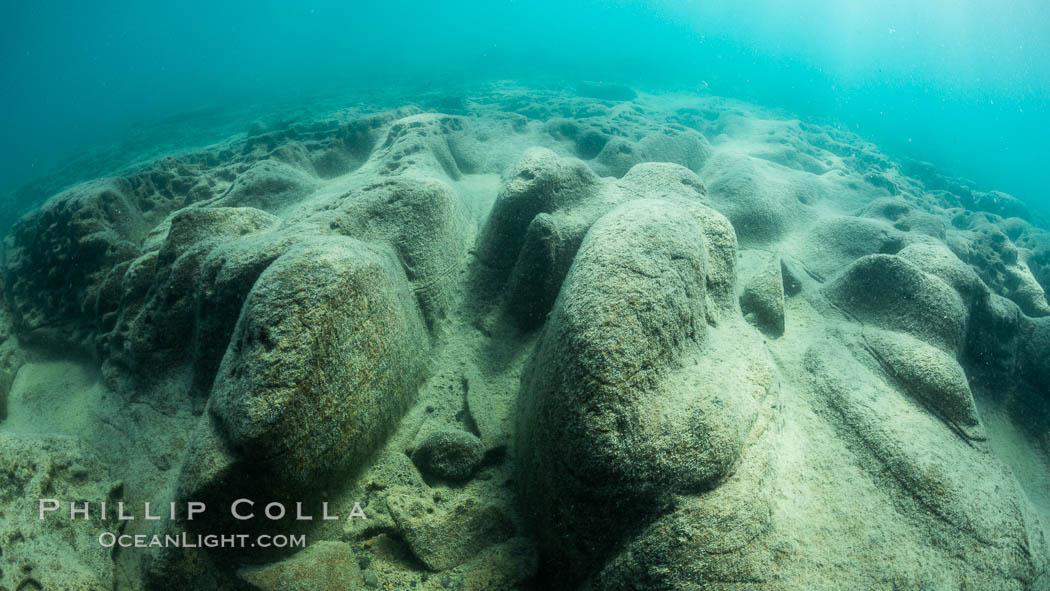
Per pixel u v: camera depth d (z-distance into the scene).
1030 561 1.76
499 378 2.58
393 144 4.87
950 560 1.70
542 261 2.65
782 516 1.66
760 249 3.99
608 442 1.53
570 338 1.71
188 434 2.18
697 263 2.05
